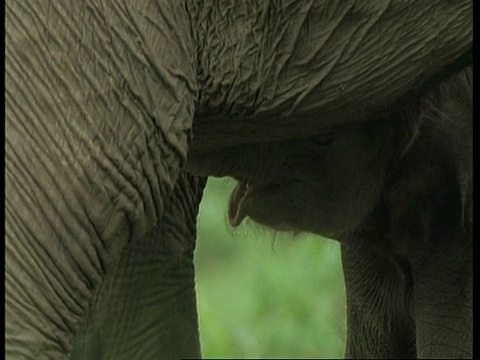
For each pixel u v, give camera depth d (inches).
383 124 437.7
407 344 490.3
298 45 385.7
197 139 398.9
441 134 454.9
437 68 393.7
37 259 356.2
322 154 432.5
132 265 426.0
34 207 356.2
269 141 406.0
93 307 419.2
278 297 631.2
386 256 471.5
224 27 380.8
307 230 442.9
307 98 389.4
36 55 359.3
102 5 363.9
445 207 462.9
